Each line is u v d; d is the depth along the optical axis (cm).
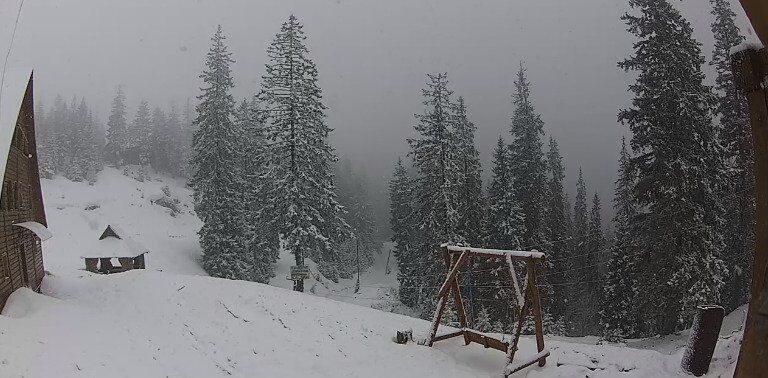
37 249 1789
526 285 1247
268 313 1616
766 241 213
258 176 3269
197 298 1636
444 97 3047
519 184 3328
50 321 1230
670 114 1970
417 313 4219
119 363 1050
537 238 3191
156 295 1619
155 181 7788
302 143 2945
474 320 2973
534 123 3597
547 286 3152
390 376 1242
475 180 3462
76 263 3541
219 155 3675
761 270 214
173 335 1338
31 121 1684
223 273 3594
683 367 952
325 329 1542
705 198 2053
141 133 8762
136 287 1683
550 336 2914
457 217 2950
